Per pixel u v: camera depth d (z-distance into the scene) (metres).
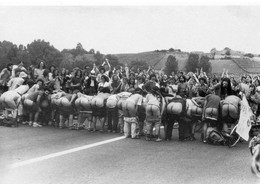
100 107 12.34
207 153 9.41
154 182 6.75
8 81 16.16
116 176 7.11
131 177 7.05
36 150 9.34
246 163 8.31
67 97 13.02
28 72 16.62
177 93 12.68
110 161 8.34
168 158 8.74
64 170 7.50
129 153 9.24
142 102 11.45
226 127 10.89
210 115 10.73
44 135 11.70
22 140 10.69
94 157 8.70
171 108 11.09
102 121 12.91
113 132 12.66
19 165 7.80
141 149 9.78
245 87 13.52
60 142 10.56
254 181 6.91
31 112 13.71
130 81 13.90
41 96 13.39
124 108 11.38
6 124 13.38
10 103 13.22
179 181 6.84
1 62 21.34
